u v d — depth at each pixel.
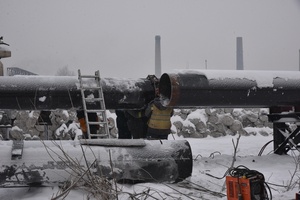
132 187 6.14
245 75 8.88
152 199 5.61
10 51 11.20
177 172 6.48
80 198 5.59
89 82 8.94
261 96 8.89
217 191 6.23
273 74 9.08
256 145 12.25
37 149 6.16
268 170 7.93
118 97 9.08
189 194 5.97
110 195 5.46
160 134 8.59
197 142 12.98
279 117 9.61
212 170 7.81
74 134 13.48
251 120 14.72
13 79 8.71
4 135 12.89
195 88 8.42
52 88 8.73
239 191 4.73
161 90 9.09
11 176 5.86
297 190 6.00
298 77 9.20
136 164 6.30
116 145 6.46
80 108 9.00
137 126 9.48
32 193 5.97
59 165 5.99
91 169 6.09
